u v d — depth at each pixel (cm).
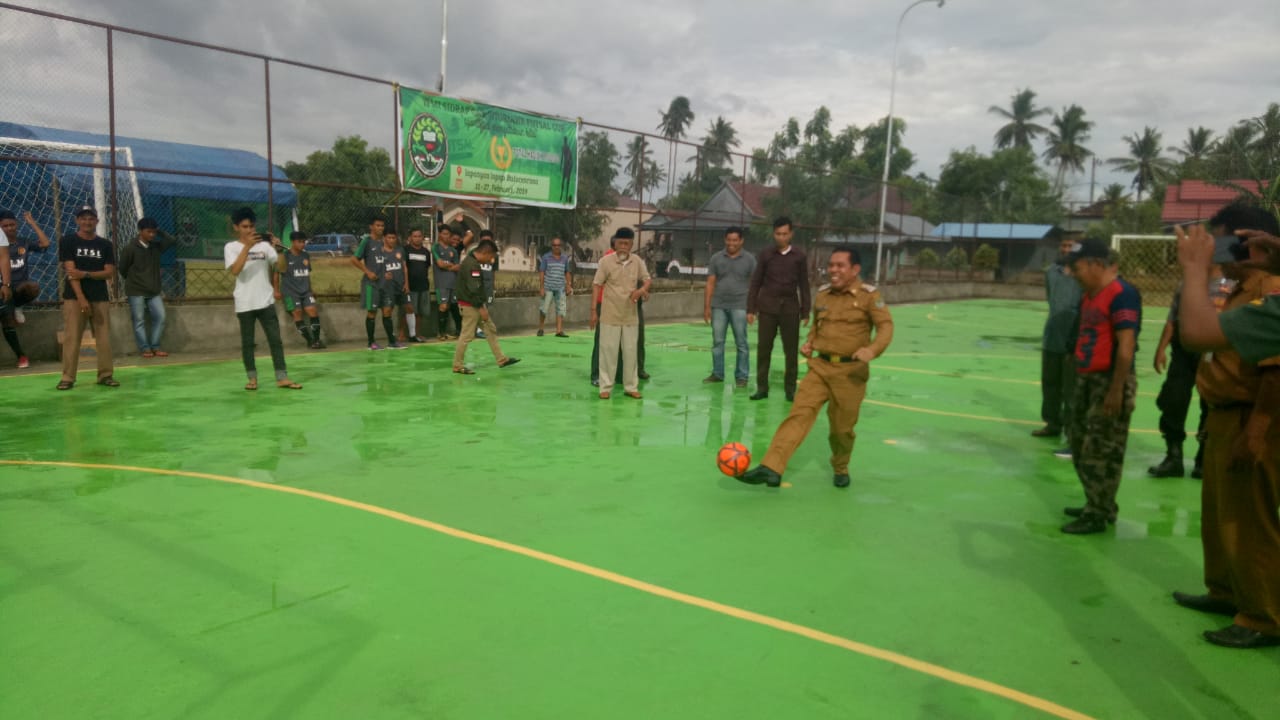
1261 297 312
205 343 1119
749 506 498
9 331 925
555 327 1561
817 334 526
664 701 277
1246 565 321
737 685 289
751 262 927
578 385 916
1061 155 7106
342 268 1284
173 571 379
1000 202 4988
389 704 272
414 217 1335
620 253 826
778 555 418
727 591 371
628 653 310
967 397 901
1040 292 2991
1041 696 287
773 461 506
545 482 539
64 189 1257
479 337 1366
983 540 447
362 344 1248
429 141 1307
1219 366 331
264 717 263
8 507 466
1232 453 304
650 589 370
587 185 1605
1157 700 286
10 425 671
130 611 337
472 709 270
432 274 1316
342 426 687
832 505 505
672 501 505
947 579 391
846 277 508
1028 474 587
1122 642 329
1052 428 702
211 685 281
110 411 728
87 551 402
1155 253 2728
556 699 277
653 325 1667
